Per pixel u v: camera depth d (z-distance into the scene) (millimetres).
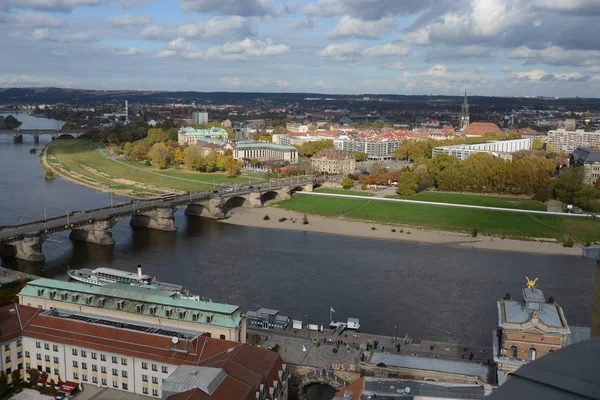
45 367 181125
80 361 176750
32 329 181875
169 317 188125
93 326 179750
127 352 170250
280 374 167125
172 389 141500
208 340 171500
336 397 157625
